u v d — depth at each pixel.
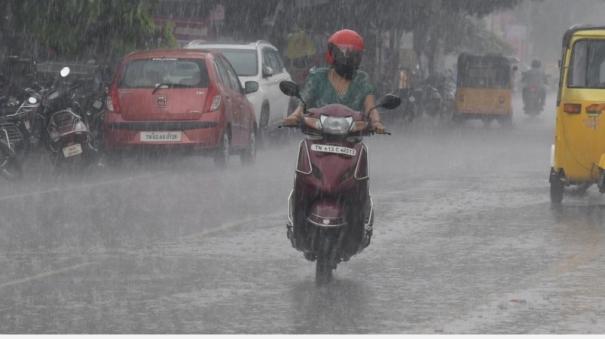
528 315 10.38
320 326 9.93
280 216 17.09
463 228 16.12
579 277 12.32
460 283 11.95
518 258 13.55
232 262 13.13
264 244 14.47
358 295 11.29
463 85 54.44
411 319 10.20
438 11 65.69
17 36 29.19
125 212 17.44
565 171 18.42
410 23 59.78
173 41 30.77
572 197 20.20
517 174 24.64
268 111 32.44
